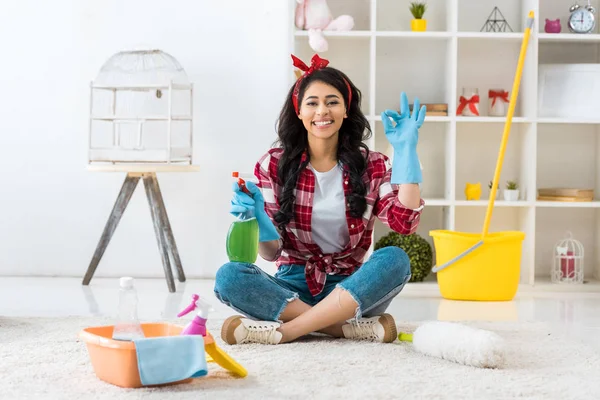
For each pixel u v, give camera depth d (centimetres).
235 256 231
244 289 228
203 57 392
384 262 227
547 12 395
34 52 392
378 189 243
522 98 379
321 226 243
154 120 366
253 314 231
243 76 392
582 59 394
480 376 189
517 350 220
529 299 340
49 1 390
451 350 202
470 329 206
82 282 367
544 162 398
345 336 235
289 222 243
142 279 389
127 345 173
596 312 306
